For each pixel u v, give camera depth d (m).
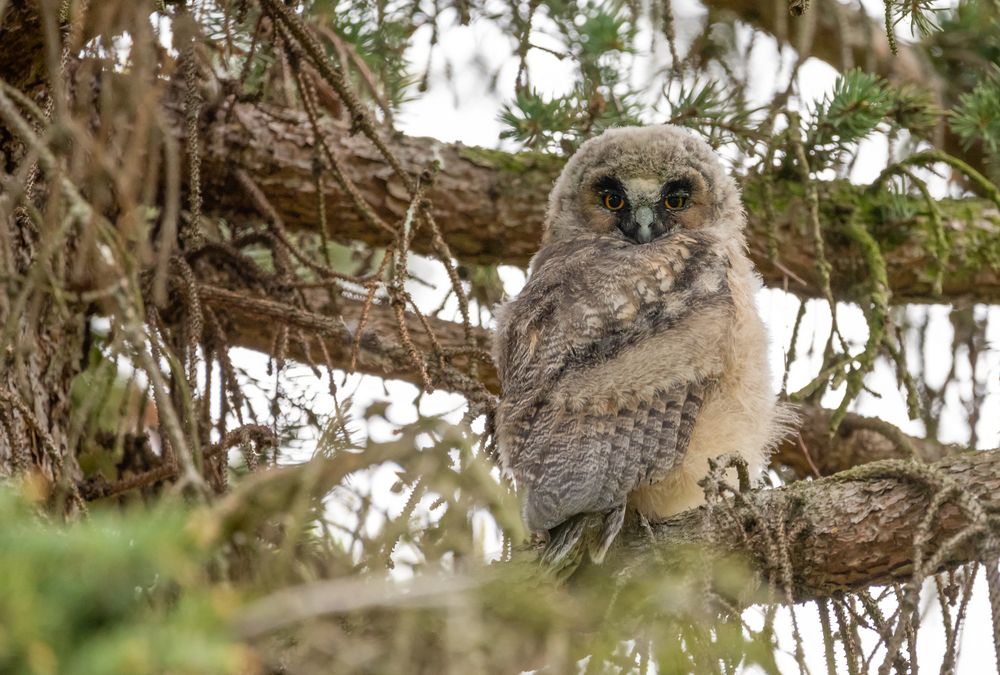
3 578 3.72
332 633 5.28
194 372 8.23
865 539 7.51
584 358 9.10
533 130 10.95
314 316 8.86
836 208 11.76
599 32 10.27
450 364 8.66
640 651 5.98
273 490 5.95
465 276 12.00
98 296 5.47
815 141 11.12
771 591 6.58
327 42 10.67
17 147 8.19
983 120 10.86
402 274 7.77
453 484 6.02
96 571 3.88
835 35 12.73
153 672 3.69
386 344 8.71
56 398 8.66
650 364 8.95
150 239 10.06
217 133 10.52
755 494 7.81
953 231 11.84
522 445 8.59
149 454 9.61
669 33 8.31
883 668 6.02
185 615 3.98
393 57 10.82
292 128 10.77
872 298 10.52
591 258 10.38
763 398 9.69
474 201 11.44
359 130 8.41
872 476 7.65
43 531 4.13
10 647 3.63
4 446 7.49
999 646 6.04
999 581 6.16
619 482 8.27
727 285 9.98
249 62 9.31
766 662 5.90
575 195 11.65
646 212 11.36
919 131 11.51
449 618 5.16
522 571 7.61
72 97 8.23
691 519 8.30
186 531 4.09
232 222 11.09
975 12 12.38
